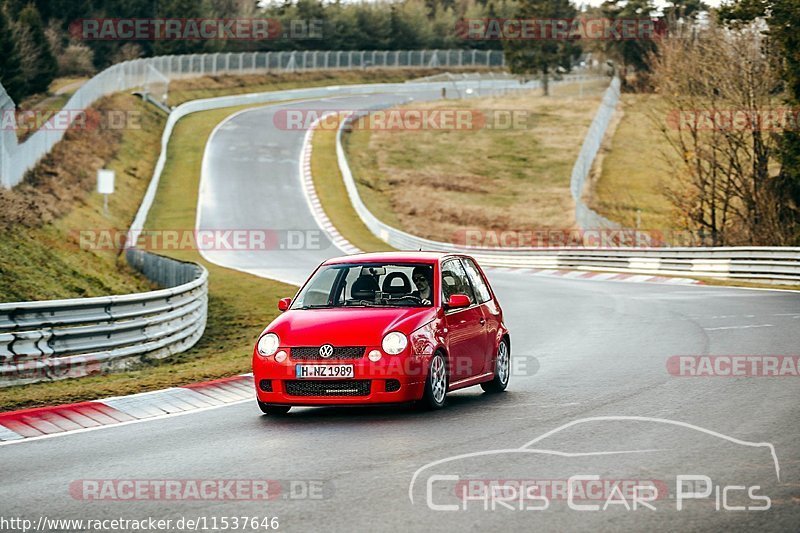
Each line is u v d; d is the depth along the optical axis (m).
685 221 126.75
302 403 28.55
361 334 28.50
